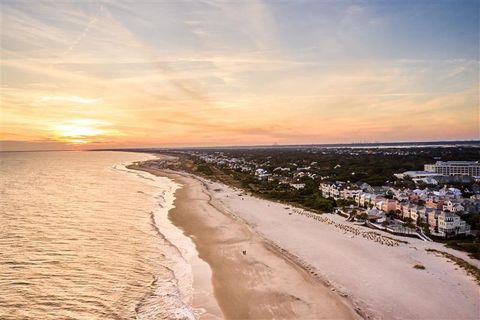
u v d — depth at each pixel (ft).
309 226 227.20
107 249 170.81
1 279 130.31
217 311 117.60
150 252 170.40
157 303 120.26
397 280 142.82
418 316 116.06
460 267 156.97
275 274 147.23
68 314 109.29
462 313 118.11
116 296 123.03
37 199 301.63
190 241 192.34
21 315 107.14
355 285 138.10
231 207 291.99
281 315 115.55
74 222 220.64
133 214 255.29
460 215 244.01
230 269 152.76
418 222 236.02
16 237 181.68
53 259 152.87
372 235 206.39
